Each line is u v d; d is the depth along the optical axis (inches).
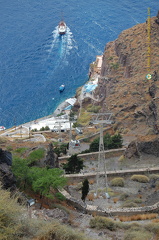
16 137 4559.5
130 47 6491.1
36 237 1284.4
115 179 2406.5
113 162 2940.5
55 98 7027.6
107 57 6727.4
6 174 1589.6
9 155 1724.9
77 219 1713.8
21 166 1843.0
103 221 1631.4
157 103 4261.8
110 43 7224.4
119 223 1638.8
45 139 4288.9
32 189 1841.8
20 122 6397.6
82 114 5846.5
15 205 1291.8
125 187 2348.7
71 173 2573.8
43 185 1785.2
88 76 7657.5
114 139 3454.7
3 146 2488.9
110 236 1535.4
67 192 2059.5
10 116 6560.0
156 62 5905.5
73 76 7701.8
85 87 6865.2
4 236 1173.1
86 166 2871.6
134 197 2172.7
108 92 5600.4
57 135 4790.8
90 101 6378.0
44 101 6948.8
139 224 1627.7
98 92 6348.4
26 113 6619.1
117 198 2162.9
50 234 1307.8
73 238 1347.2
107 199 2151.8
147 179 2431.1
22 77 7647.6
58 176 1898.4
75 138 4347.9
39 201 1769.2
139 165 2773.1
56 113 6545.3
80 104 6417.3
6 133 5059.1
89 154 3105.3
